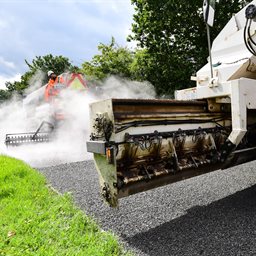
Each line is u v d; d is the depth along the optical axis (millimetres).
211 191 3869
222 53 3809
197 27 13570
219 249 2314
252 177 4477
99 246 2281
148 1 13602
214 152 3070
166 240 2525
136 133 2617
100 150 2492
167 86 15117
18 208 3096
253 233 2566
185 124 2980
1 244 2285
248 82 2945
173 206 3357
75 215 2922
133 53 22328
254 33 3420
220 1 12742
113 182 2441
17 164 5188
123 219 3021
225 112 3369
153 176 2643
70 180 4594
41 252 2170
